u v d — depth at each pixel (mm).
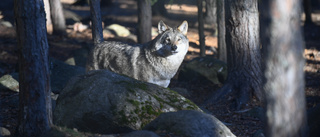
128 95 8664
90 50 12820
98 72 9391
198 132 7379
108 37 30875
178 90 17219
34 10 7766
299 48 5246
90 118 8555
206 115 7898
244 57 15164
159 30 11445
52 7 30844
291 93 5316
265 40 5406
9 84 15469
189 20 42375
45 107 8133
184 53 11508
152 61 11133
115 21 41719
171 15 44625
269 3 5211
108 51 12031
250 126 11891
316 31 37844
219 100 15234
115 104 8531
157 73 11297
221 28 22438
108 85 8891
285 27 5148
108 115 8406
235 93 15195
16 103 12742
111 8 51969
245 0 14688
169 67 11297
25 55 7820
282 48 5191
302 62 5340
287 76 5266
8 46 26047
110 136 7551
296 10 5164
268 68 5402
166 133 7496
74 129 8492
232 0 14945
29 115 8000
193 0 55906
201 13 22672
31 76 7891
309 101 15688
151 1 25266
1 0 40531
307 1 41438
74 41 29156
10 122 10219
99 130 8562
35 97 7965
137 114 8414
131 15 46469
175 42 10844
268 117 5570
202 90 18188
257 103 14633
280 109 5406
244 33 15016
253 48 15102
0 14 36812
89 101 8727
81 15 41812
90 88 8938
